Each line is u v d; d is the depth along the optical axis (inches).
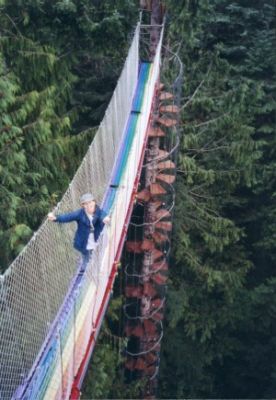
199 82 697.6
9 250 398.6
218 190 714.8
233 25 755.4
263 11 740.7
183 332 743.1
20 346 256.7
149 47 655.1
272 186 707.4
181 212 666.2
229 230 683.4
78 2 516.7
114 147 483.5
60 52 533.3
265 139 721.0
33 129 450.9
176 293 668.1
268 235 709.9
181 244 679.1
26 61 493.0
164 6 574.6
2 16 494.6
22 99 446.3
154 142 578.6
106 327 553.0
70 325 294.8
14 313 247.9
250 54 707.4
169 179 574.2
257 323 735.1
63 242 316.5
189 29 554.9
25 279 257.8
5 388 243.6
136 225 561.6
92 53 566.9
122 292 637.3
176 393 740.0
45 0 512.7
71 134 616.4
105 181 446.3
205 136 682.8
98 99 631.2
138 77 614.9
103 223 300.5
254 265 754.2
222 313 732.0
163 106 587.8
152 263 589.9
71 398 271.7
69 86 536.1
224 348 756.6
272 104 682.8
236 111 640.4
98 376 482.9
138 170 489.4
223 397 774.5
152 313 597.6
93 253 293.6
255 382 765.9
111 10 544.4
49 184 487.5
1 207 412.8
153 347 597.0
